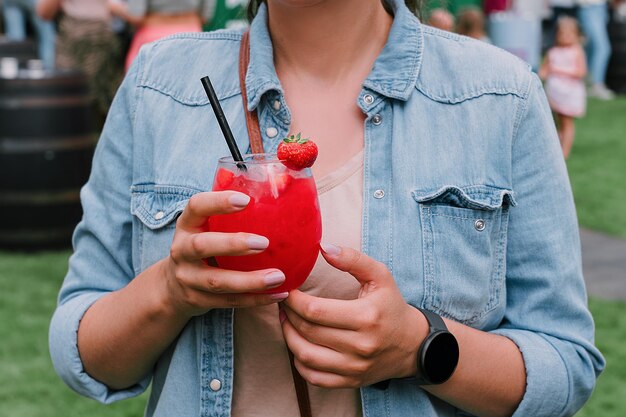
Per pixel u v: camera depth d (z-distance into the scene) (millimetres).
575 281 1724
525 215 1711
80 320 1737
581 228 7719
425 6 2066
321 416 1632
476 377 1615
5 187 6566
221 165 1464
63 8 7523
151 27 6414
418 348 1521
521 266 1729
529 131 1711
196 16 6457
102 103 7426
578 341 1709
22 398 4434
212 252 1377
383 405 1620
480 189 1658
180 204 1680
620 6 16203
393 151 1657
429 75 1715
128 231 1805
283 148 1438
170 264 1479
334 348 1455
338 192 1661
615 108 14484
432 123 1683
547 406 1667
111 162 1814
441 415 1697
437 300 1628
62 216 6699
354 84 1730
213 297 1458
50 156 6559
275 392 1652
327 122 1710
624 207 8422
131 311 1608
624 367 4844
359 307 1440
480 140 1678
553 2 15352
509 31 11227
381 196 1643
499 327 1772
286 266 1430
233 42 1819
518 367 1655
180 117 1757
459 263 1639
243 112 1739
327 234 1635
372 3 1729
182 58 1812
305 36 1714
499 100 1696
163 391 1706
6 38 11914
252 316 1632
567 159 10617
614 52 16047
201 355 1650
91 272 1819
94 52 7379
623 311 5734
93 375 1752
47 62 11133
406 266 1619
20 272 6285
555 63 10773
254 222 1409
